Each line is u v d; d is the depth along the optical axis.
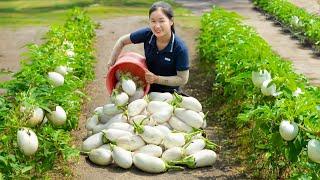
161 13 4.14
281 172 3.67
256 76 4.06
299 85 3.89
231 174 3.87
